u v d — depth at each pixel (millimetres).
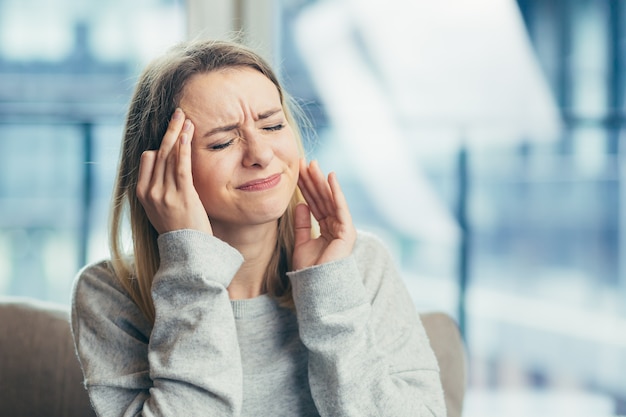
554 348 3439
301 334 1115
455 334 1457
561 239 3389
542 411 3320
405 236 3354
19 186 3062
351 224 1174
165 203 1098
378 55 3188
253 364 1171
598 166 3332
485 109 3258
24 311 1435
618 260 3383
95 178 3070
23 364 1396
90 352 1162
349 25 3156
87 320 1187
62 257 3131
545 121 3287
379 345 1170
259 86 1104
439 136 3258
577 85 3279
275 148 1100
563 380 3428
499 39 3223
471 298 3367
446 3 3193
